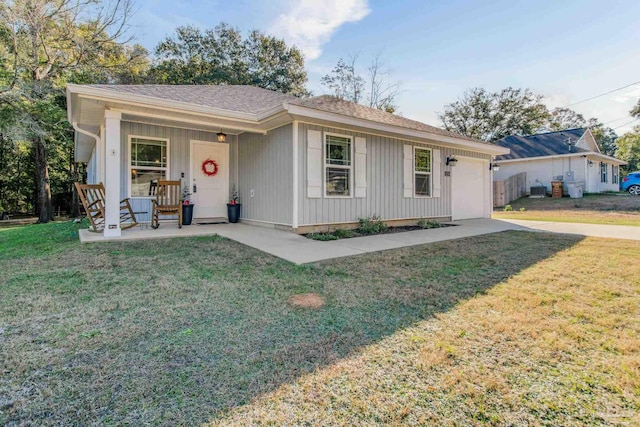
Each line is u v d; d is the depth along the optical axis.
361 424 1.49
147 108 6.04
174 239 5.93
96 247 5.20
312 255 4.80
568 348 2.14
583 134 19.78
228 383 1.79
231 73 23.34
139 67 17.83
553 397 1.67
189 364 1.98
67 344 2.20
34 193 18.69
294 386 1.76
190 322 2.56
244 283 3.53
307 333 2.38
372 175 8.05
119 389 1.73
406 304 2.92
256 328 2.46
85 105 5.85
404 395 1.69
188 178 8.22
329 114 6.71
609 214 11.29
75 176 18.72
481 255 4.84
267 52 25.06
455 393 1.70
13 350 2.12
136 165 7.52
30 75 13.00
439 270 4.03
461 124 28.67
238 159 8.96
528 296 3.08
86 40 14.11
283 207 7.12
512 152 20.36
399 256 4.77
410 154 8.86
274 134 7.45
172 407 1.60
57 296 3.11
